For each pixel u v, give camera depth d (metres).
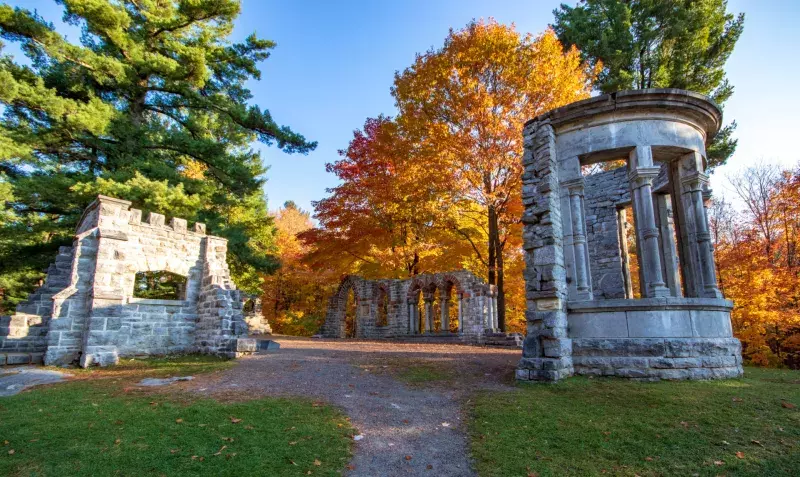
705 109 10.30
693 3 22.73
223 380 9.56
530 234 10.00
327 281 30.53
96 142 18.73
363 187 24.12
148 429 6.06
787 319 17.05
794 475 4.54
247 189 22.34
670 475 4.72
